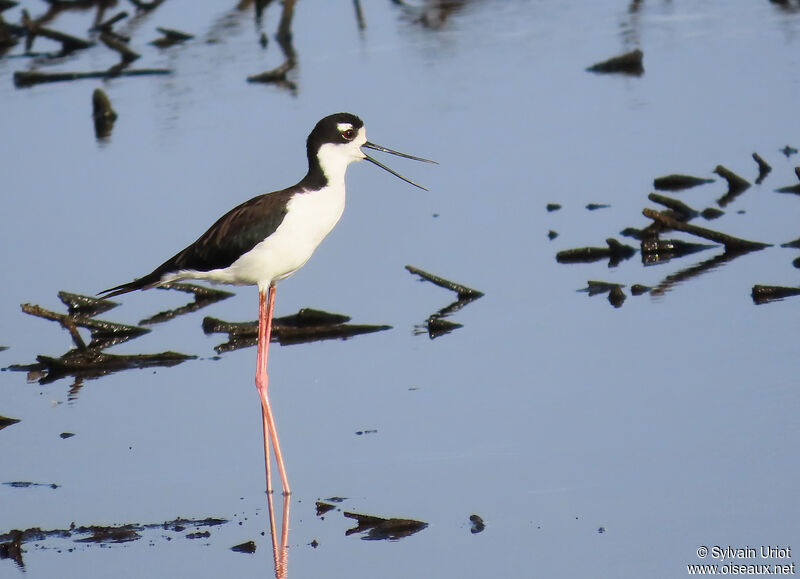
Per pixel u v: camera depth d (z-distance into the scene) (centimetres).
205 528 894
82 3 2605
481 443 974
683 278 1294
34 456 1023
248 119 1858
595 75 1975
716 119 1727
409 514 882
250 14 2497
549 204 1501
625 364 1091
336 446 998
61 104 2019
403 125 1794
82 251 1460
